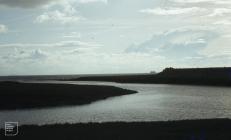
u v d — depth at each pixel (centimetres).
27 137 2128
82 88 8175
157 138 2105
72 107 5191
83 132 2277
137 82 19275
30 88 7019
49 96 6144
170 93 9356
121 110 4925
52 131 2314
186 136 2152
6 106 5022
